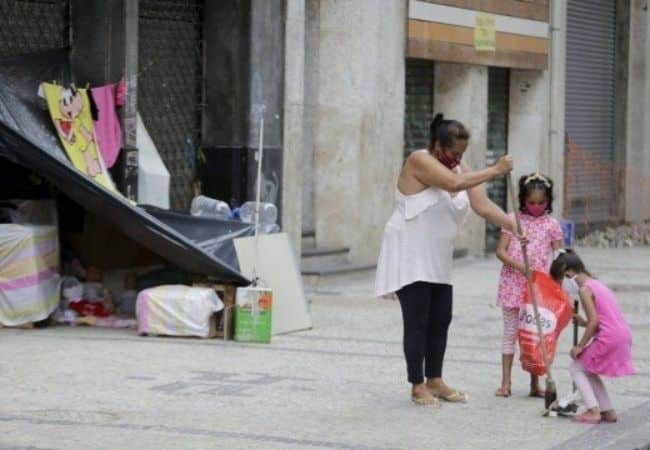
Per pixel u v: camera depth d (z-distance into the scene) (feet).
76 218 62.28
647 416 44.70
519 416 43.98
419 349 44.78
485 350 58.03
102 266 62.23
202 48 75.51
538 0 107.24
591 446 39.73
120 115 66.74
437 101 98.73
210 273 58.18
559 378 51.21
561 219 113.50
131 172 67.05
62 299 60.75
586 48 121.29
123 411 42.60
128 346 55.21
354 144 85.97
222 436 39.27
